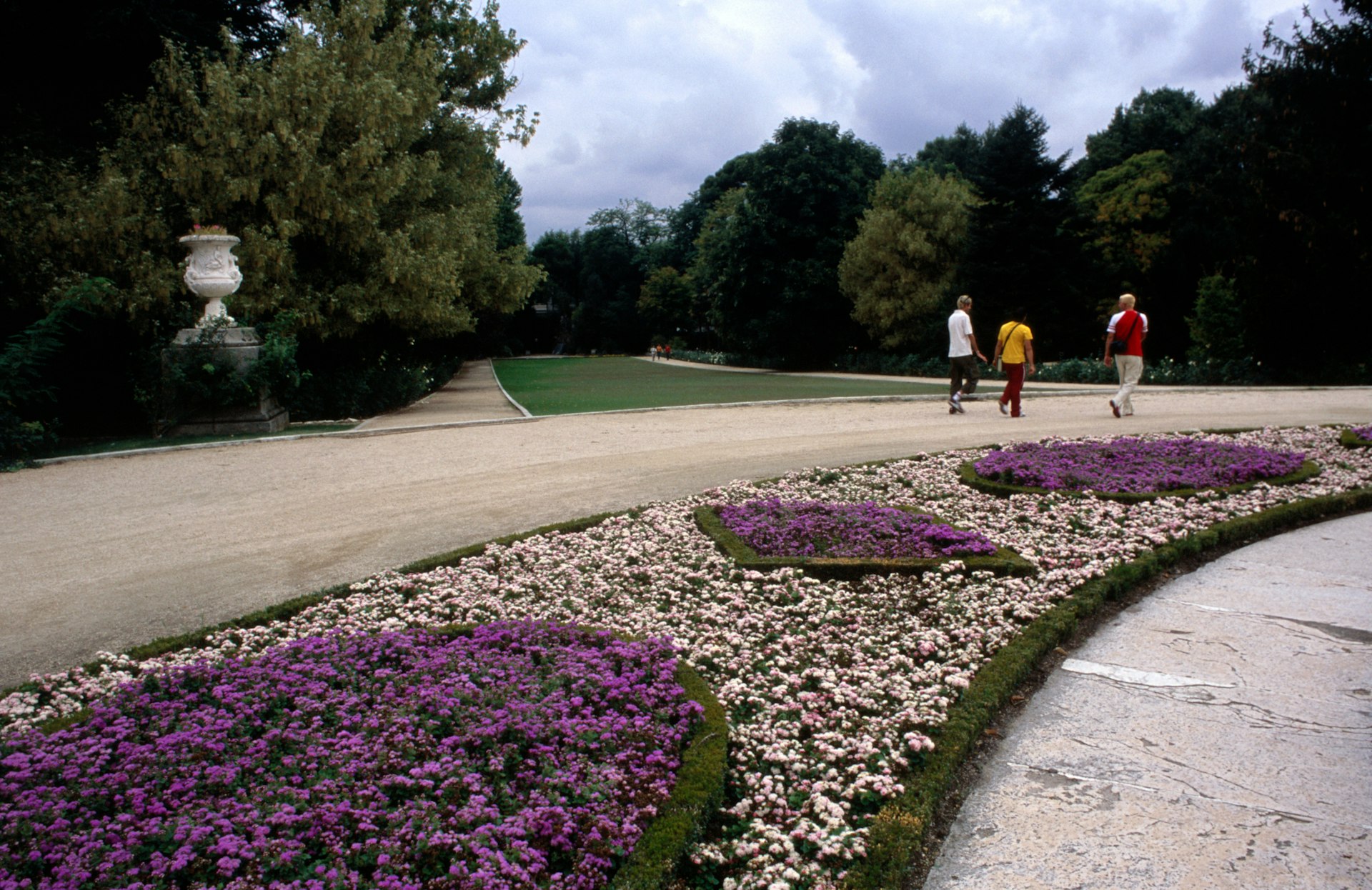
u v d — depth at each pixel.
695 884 2.63
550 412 17.98
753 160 48.06
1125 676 4.20
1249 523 6.72
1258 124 27.09
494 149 24.89
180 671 3.71
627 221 106.50
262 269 15.65
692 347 93.19
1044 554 6.07
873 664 4.27
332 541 6.92
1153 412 15.20
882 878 2.59
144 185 16.02
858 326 47.06
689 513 7.58
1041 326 36.03
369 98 16.95
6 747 3.04
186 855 2.34
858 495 8.29
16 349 11.60
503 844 2.51
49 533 7.34
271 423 14.30
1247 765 3.33
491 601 5.21
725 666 4.25
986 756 3.46
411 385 22.34
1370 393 19.27
